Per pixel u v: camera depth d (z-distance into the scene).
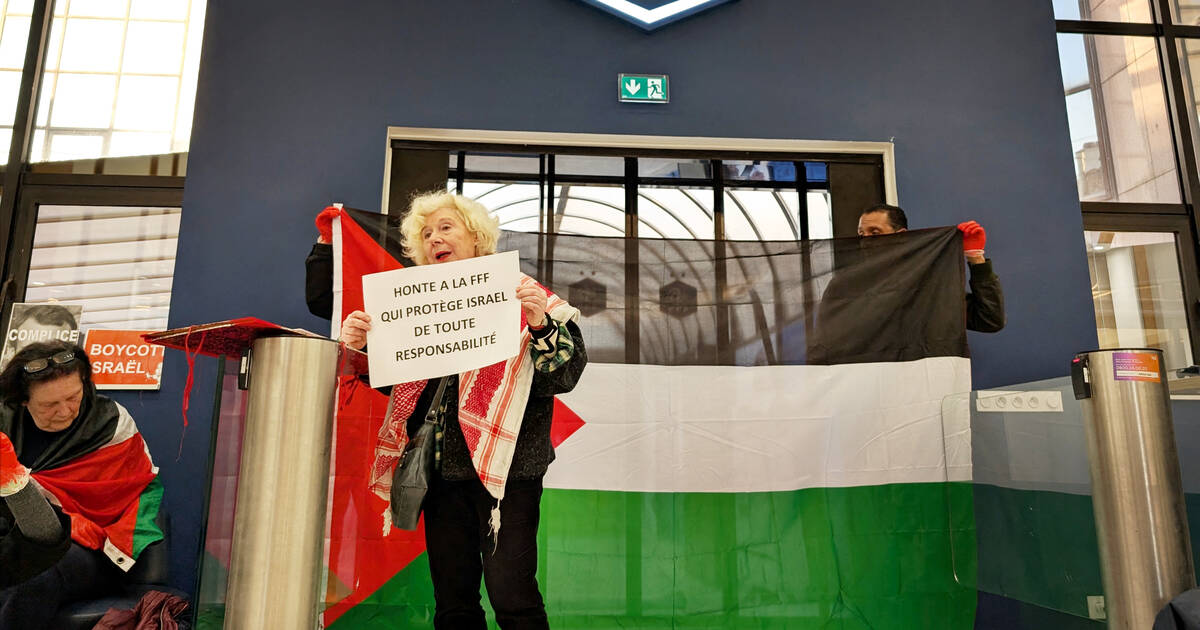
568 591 2.37
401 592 2.36
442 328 1.50
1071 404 2.01
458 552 1.56
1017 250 3.14
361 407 2.43
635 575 2.39
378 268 2.49
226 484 1.44
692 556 2.41
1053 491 2.07
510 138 3.14
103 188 3.08
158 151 3.16
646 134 3.18
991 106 3.29
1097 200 3.46
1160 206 3.43
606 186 3.20
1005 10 3.39
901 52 3.32
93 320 2.93
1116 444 1.59
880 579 2.41
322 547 1.37
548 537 2.41
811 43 3.30
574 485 2.45
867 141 3.22
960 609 2.40
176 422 2.79
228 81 3.07
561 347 1.52
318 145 3.05
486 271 1.51
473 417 1.52
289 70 3.11
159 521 2.65
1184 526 1.55
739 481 2.47
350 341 1.53
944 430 2.48
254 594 1.29
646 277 2.60
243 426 1.44
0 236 2.97
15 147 3.06
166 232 3.07
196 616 1.36
